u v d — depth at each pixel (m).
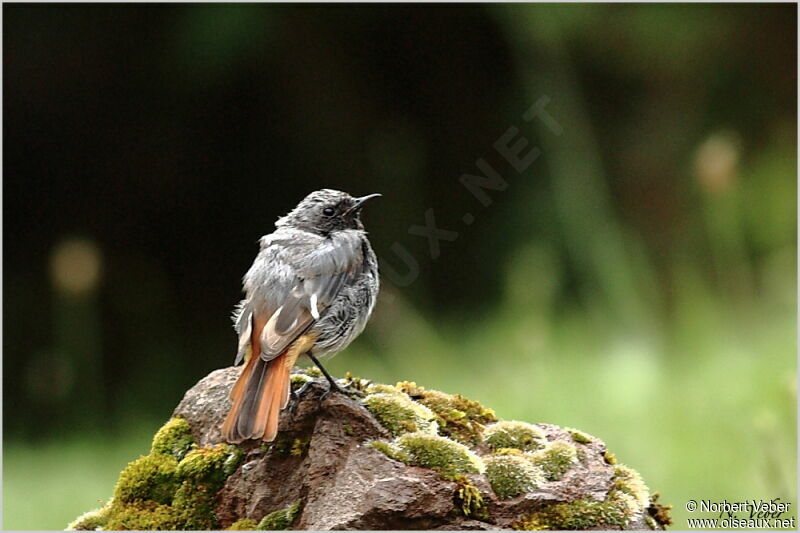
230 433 5.51
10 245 15.79
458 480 5.37
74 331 14.48
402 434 5.71
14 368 15.07
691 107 16.31
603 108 16.25
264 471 5.75
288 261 6.57
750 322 11.97
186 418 6.18
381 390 6.21
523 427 5.98
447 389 11.21
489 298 14.71
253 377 5.83
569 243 13.65
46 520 10.77
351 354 12.46
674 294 14.27
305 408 5.89
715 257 13.52
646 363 10.66
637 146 16.12
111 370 15.41
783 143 15.81
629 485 5.66
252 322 6.26
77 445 13.32
